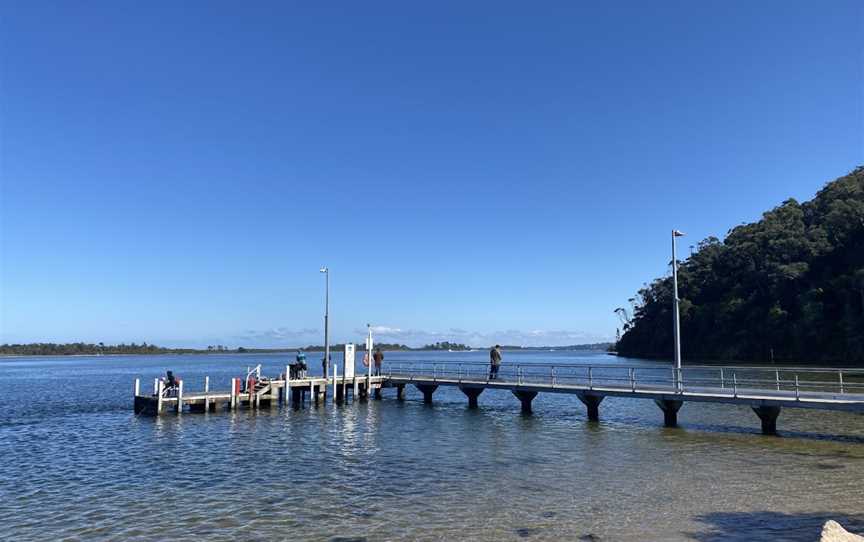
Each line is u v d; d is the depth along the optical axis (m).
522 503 14.12
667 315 122.19
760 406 24.48
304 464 19.14
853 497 14.33
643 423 28.36
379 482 16.52
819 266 92.00
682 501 14.14
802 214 108.81
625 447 21.64
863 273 77.38
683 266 128.50
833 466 17.98
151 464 19.55
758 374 62.25
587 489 15.43
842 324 80.94
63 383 67.44
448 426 27.62
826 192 108.25
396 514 13.36
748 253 106.00
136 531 12.48
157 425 28.58
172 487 16.33
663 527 12.17
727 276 111.38
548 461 19.23
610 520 12.69
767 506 13.62
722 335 102.62
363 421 29.47
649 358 126.69
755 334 94.50
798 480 16.16
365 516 13.23
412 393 48.12
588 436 24.33
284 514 13.48
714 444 22.11
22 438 25.75
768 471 17.36
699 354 108.25
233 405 33.75
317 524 12.70
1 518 13.62
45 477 17.92
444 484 16.19
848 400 22.20
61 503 14.87
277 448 22.08
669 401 27.17
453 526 12.41
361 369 85.50
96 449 22.61
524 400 32.84
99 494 15.70
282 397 36.62
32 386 62.03
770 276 93.50
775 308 91.12
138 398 33.59
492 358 35.56
